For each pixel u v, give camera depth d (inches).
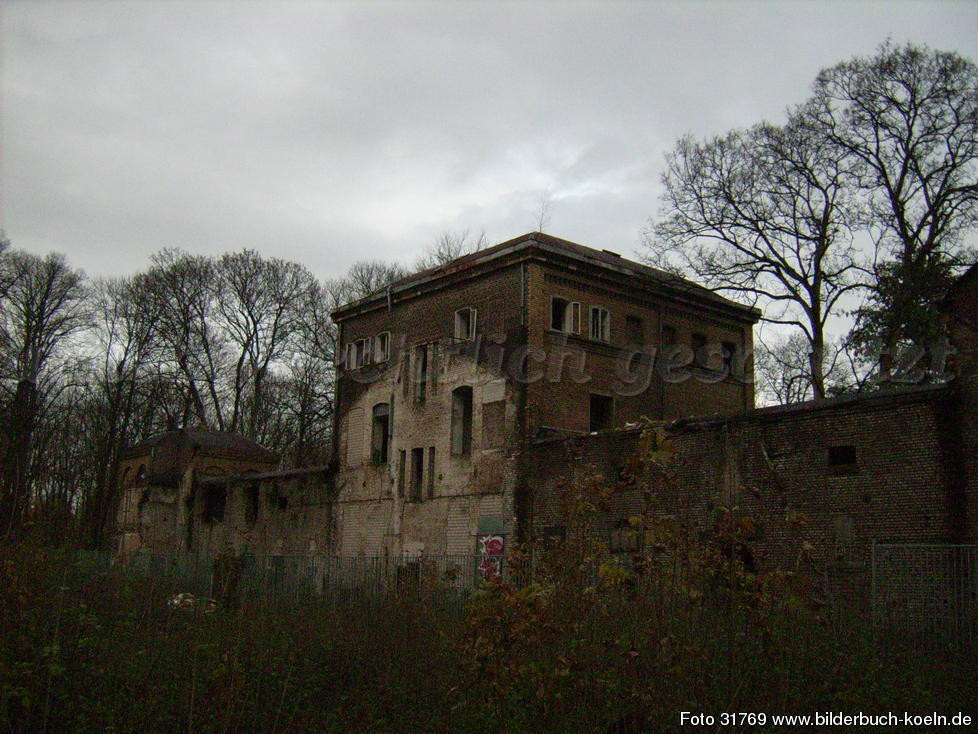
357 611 581.3
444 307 1403.8
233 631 515.2
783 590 352.5
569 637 342.3
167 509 1891.0
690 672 333.7
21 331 1846.7
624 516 1038.4
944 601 651.5
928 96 1288.1
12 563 448.5
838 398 900.0
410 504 1382.9
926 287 1237.1
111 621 494.0
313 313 2331.4
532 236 1362.0
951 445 823.1
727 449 976.3
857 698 370.9
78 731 373.4
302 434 2258.9
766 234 1385.3
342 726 447.8
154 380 1991.9
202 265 2219.5
